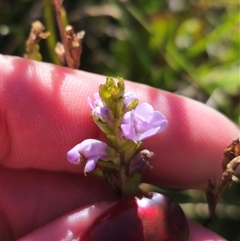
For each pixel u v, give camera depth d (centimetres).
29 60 6
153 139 6
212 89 8
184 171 6
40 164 6
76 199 6
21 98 6
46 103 6
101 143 5
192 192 7
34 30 6
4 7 8
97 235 5
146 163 5
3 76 6
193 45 8
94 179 6
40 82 6
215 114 6
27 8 8
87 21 9
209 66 8
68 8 8
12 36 8
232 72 8
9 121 6
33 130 6
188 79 8
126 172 5
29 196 6
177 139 6
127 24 8
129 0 8
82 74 6
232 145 5
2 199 6
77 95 6
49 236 5
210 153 6
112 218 5
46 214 6
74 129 6
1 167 6
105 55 8
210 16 9
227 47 9
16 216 6
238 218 7
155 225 5
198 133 6
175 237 5
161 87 8
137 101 5
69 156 5
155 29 8
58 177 6
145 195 5
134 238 5
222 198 7
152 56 8
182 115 6
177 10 8
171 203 5
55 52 7
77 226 5
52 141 6
